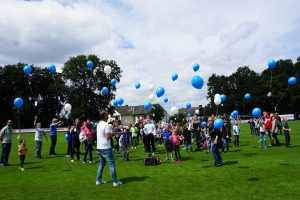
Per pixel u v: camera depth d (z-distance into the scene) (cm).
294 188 716
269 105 7600
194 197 680
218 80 8750
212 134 1091
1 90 6612
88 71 5959
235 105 7994
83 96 6066
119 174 1013
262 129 1548
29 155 1706
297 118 5494
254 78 8325
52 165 1280
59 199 716
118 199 693
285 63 7900
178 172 997
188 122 2019
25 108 6450
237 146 1733
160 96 1412
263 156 1257
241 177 864
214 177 884
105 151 832
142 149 1909
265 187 738
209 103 8931
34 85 6956
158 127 2180
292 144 1645
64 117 7106
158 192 739
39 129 1562
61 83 6975
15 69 6744
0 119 6731
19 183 920
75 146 1408
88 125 1531
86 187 830
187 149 1598
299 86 7025
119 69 6250
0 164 1311
